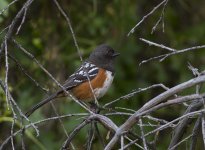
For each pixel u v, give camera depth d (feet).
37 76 38.96
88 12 41.60
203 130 16.67
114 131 20.47
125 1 40.96
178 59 43.39
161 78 43.29
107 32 41.73
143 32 43.21
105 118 19.81
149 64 43.60
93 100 34.17
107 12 41.70
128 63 42.37
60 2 39.91
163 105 17.70
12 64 37.78
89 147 21.94
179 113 41.39
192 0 45.68
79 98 33.83
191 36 44.06
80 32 41.65
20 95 38.01
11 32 23.06
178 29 45.57
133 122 18.06
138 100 42.52
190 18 46.34
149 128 37.63
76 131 21.04
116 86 41.86
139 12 42.83
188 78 42.73
